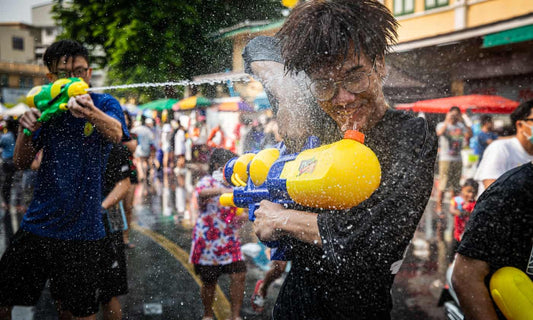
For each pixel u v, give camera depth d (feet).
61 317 7.60
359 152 3.70
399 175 3.96
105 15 30.71
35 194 7.31
